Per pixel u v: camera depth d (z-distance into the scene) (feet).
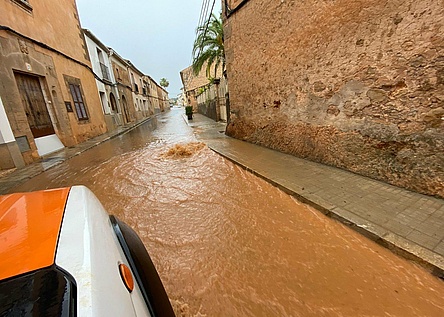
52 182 13.05
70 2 29.07
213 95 44.16
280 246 5.96
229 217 7.71
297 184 9.39
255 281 4.86
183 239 6.60
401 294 4.28
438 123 6.96
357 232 6.17
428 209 6.50
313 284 4.67
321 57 10.89
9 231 2.40
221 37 32.60
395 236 5.53
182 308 4.32
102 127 34.71
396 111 8.05
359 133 9.53
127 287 2.23
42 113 21.38
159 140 26.18
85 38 35.86
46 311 1.50
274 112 15.42
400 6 7.50
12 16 17.74
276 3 13.35
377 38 8.36
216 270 5.26
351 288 4.50
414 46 7.32
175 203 9.16
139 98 73.26
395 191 7.83
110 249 2.54
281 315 4.05
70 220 2.63
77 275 1.83
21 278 1.79
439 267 4.52
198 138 24.34
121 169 14.89
